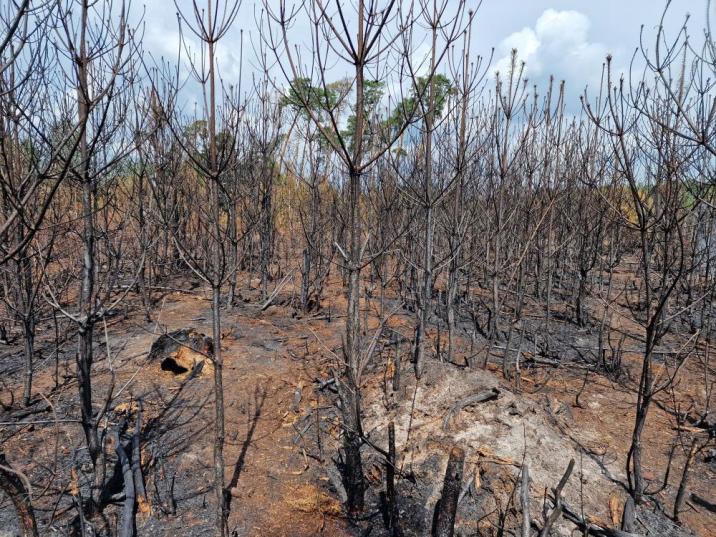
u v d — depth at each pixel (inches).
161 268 355.6
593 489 132.6
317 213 296.0
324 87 96.6
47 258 133.3
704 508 130.3
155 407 175.5
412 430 158.1
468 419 157.3
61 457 142.1
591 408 184.7
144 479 136.9
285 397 187.8
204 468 143.3
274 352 228.8
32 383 191.3
